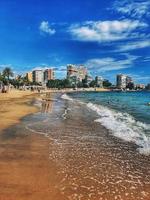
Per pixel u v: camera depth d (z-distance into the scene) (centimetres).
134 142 1555
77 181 923
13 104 4912
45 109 3922
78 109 4016
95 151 1339
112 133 1855
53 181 919
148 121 2603
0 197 788
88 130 1978
